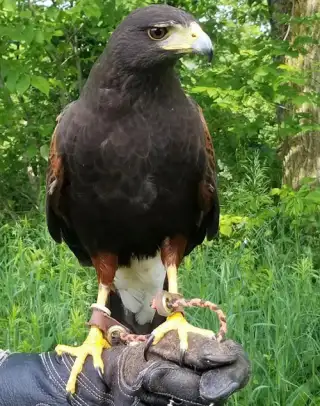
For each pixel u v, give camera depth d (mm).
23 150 1531
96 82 673
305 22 1370
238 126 1437
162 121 671
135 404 587
